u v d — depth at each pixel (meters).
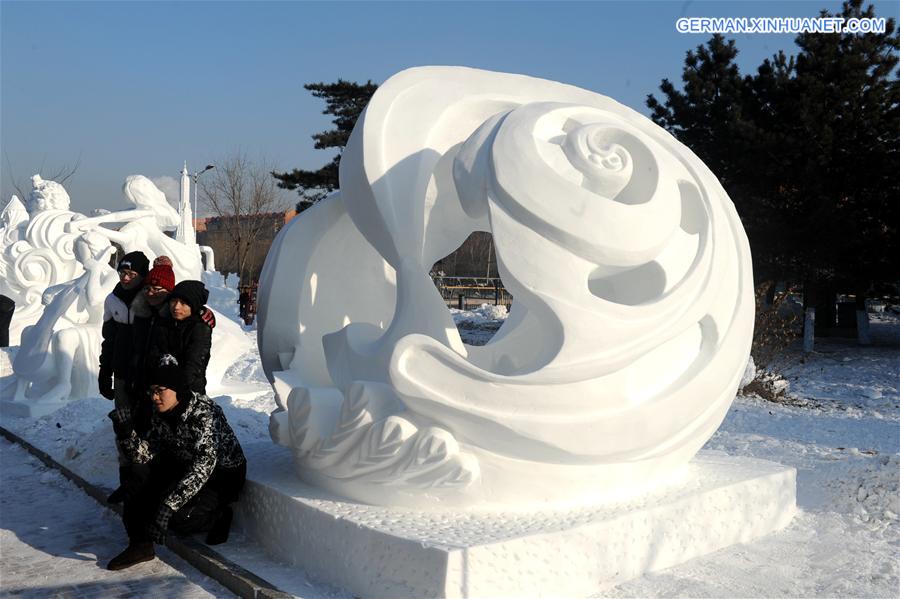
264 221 40.31
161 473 4.42
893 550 4.49
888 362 18.64
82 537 4.80
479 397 3.77
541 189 3.84
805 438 9.20
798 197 20.09
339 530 3.77
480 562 3.36
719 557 4.34
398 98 4.60
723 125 20.83
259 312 5.17
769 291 21.48
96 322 8.97
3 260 13.88
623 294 4.51
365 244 5.30
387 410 4.02
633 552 3.95
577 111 4.46
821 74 19.84
